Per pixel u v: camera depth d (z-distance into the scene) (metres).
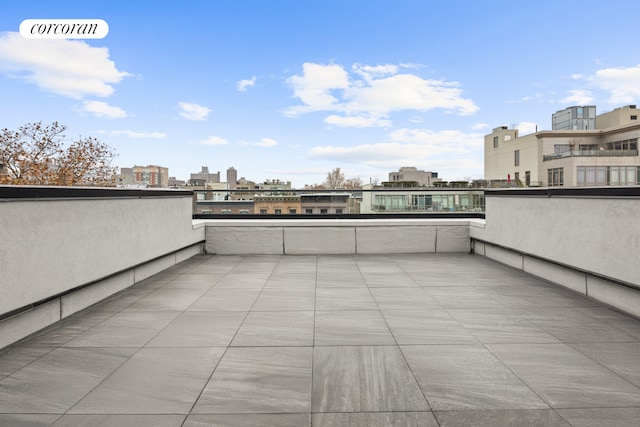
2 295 2.63
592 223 3.84
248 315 3.46
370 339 2.85
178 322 3.27
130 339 2.87
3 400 1.97
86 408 1.89
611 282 3.67
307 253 7.11
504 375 2.24
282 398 1.98
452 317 3.37
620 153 44.81
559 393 2.02
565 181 46.94
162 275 5.25
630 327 3.08
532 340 2.81
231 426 1.72
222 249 7.15
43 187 3.04
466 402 1.93
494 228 6.17
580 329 3.04
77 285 3.48
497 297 4.05
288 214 7.63
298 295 4.17
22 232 2.82
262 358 2.50
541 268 4.95
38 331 3.04
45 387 2.11
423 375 2.24
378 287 4.52
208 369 2.34
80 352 2.62
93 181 12.36
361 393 2.03
